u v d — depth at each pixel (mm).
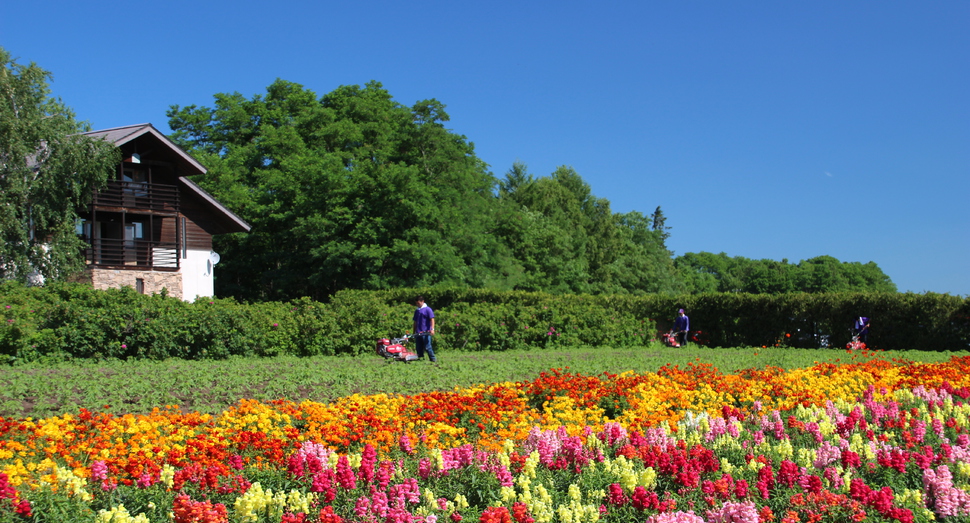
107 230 31031
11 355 14484
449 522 5414
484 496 6000
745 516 5074
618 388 10820
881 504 5328
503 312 22922
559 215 68250
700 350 23438
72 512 5242
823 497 5477
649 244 93500
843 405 10047
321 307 19641
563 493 6133
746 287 131875
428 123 46219
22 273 24219
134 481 5781
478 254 45688
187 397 11203
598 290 63906
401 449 7230
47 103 26547
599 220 75500
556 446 6832
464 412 8992
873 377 12227
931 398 10688
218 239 44375
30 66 25641
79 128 26984
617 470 6293
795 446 8164
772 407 10430
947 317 23141
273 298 43312
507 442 6898
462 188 46594
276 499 5367
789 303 25453
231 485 5840
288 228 41750
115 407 10133
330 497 5453
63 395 10602
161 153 30938
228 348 17250
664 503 5512
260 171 45031
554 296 27750
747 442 7820
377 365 16016
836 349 24031
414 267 38719
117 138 28188
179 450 6605
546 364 17031
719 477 6555
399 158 46844
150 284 29938
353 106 49812
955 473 6938
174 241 32250
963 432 8648
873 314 24391
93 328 15469
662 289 74750
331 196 39812
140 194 30828
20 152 24281
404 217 39219
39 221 25141
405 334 19969
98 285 28125
